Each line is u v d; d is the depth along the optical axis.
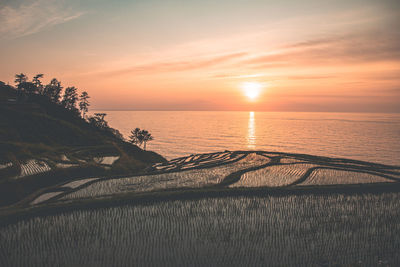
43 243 15.57
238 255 15.02
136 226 17.31
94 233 16.53
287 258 14.83
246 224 17.78
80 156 48.78
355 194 21.64
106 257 14.68
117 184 28.95
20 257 14.52
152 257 14.77
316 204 20.27
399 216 18.75
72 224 17.34
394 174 30.78
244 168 35.31
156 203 20.05
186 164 44.50
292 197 21.25
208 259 14.71
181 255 14.96
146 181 29.80
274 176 30.17
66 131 65.94
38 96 93.06
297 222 18.05
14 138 53.31
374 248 15.62
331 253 15.23
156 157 75.75
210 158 47.69
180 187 24.53
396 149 136.50
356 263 14.44
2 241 15.53
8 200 27.39
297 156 44.72
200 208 19.56
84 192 26.38
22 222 17.28
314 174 30.59
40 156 42.72
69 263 14.26
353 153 124.69
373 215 18.84
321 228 17.42
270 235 16.72
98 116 111.19
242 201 20.62
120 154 57.91
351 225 17.73
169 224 17.59
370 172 31.42
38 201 25.30
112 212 18.77
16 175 32.56
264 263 14.48
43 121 65.19
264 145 154.38
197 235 16.61
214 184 27.27
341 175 30.03
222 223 17.83
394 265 14.27
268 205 20.12
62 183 31.50
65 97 108.75
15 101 77.62
